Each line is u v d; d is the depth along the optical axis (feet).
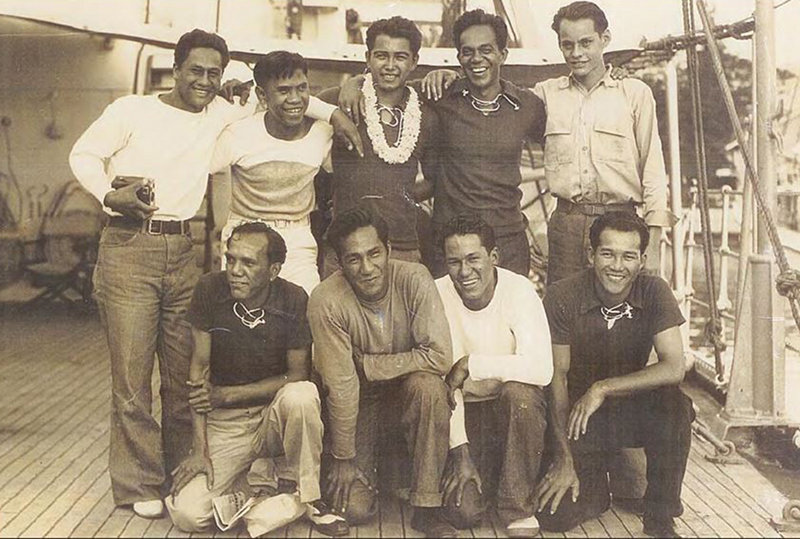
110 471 11.66
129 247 11.40
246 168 12.04
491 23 12.28
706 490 12.57
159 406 15.62
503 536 11.03
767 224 13.28
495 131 12.53
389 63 12.03
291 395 10.75
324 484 11.28
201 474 11.20
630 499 11.98
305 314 11.27
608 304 11.45
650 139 13.01
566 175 13.12
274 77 11.68
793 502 11.41
